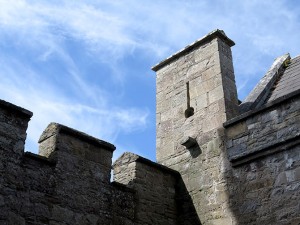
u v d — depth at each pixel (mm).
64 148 6801
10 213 5828
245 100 8992
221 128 8180
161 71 10148
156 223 7730
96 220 6797
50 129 6949
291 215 6539
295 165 6797
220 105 8445
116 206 7207
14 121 6301
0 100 6195
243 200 7254
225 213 7426
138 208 7555
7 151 6078
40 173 6363
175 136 9023
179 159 8695
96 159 7215
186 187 8305
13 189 5973
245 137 7633
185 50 9750
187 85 9359
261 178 7148
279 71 9797
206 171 8078
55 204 6363
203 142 8391
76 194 6691
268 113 7438
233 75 9070
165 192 8188
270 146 7156
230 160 7660
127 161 8109
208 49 9289
